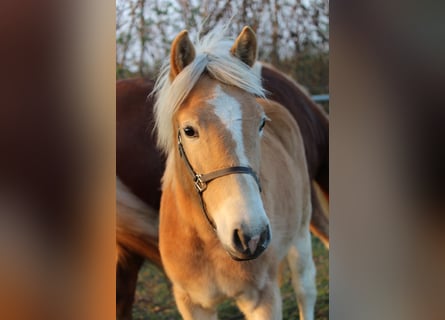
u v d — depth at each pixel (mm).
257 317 1516
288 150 1677
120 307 1750
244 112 1179
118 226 1727
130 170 1707
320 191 1874
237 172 1134
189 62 1300
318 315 1834
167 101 1307
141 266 1741
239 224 1111
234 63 1246
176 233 1480
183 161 1329
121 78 1684
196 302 1546
